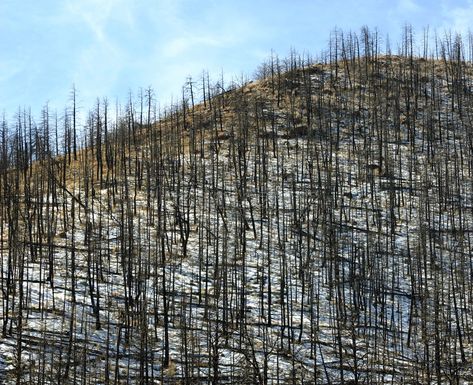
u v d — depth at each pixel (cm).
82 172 8569
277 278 5881
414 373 4597
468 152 9100
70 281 5412
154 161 8494
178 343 4688
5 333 4362
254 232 6694
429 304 5597
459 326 5009
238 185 7781
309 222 6962
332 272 5944
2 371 3959
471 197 7844
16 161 8325
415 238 6919
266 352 4172
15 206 6003
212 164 8044
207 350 4522
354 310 5372
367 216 6838
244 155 7906
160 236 6184
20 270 4703
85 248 6112
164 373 4281
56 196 7125
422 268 6288
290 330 5100
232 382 4203
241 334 4409
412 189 8025
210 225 6738
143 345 4209
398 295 5862
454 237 6719
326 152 8394
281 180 8119
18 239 5581
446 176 7750
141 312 4697
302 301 4966
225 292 4962
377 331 5212
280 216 7225
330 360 4728
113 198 7312
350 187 7769
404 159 8988
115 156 8544
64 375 3991
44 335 4084
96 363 4262
